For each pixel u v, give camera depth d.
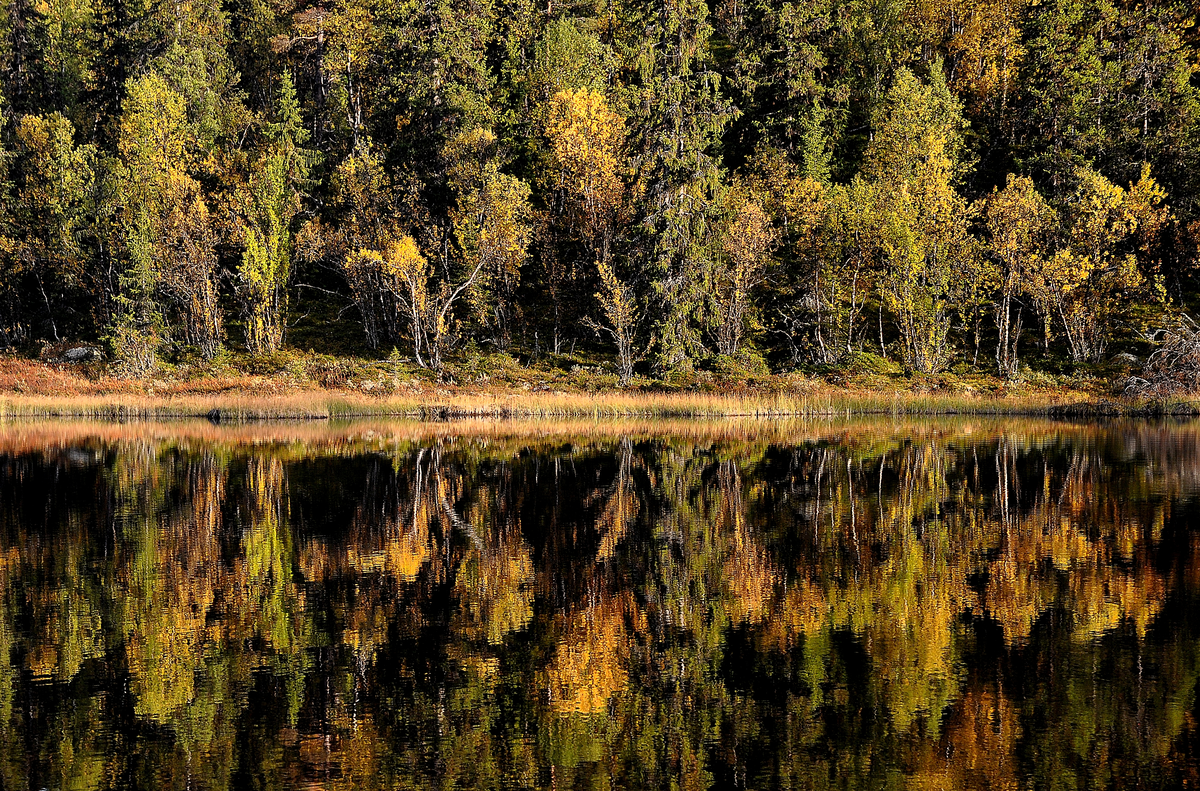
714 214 60.47
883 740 9.89
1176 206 66.56
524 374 60.06
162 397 56.25
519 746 9.91
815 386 56.62
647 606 14.57
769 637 13.09
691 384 57.34
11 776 9.25
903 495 24.19
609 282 58.62
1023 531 19.64
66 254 66.44
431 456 33.38
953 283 62.03
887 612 14.13
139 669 12.14
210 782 9.12
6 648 12.92
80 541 19.56
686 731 10.19
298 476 28.45
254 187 66.31
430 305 62.50
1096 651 12.30
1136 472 27.55
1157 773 9.11
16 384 58.06
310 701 11.09
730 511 22.38
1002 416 49.75
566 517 21.86
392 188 66.88
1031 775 9.14
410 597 15.20
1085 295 59.97
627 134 66.31
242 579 16.44
